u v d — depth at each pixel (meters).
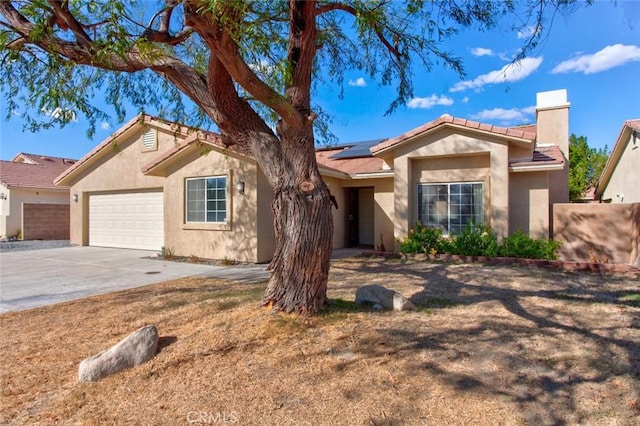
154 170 14.07
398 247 12.91
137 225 16.52
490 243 11.19
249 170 12.12
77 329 5.73
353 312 5.59
